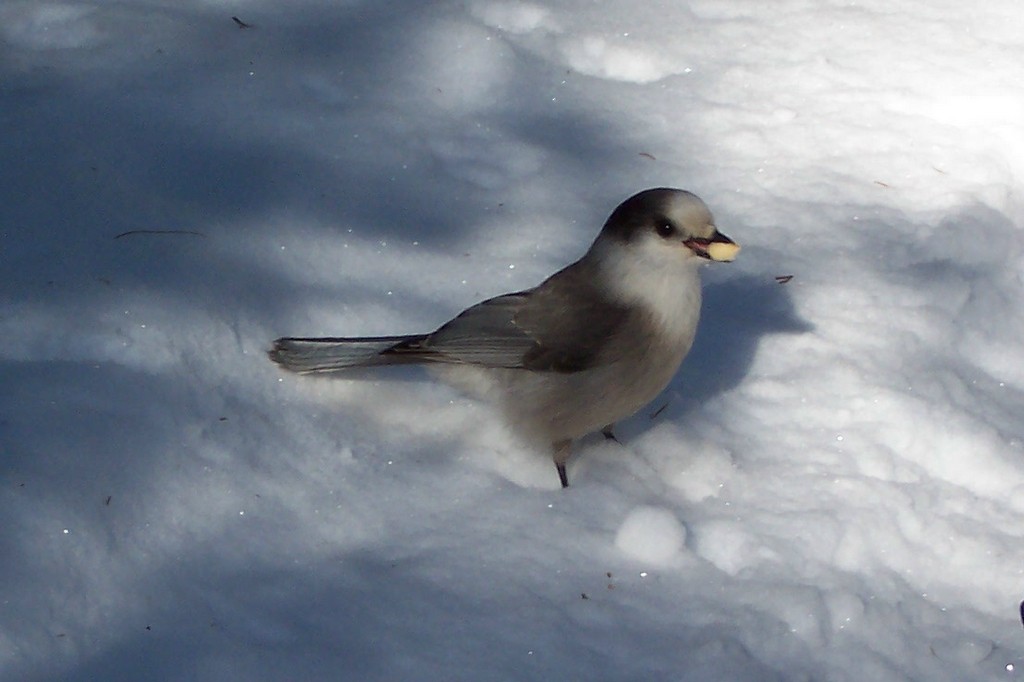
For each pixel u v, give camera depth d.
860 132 9.95
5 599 5.27
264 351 7.30
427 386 7.39
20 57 9.55
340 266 8.11
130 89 9.33
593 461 7.13
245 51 10.02
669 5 11.42
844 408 7.46
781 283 8.52
